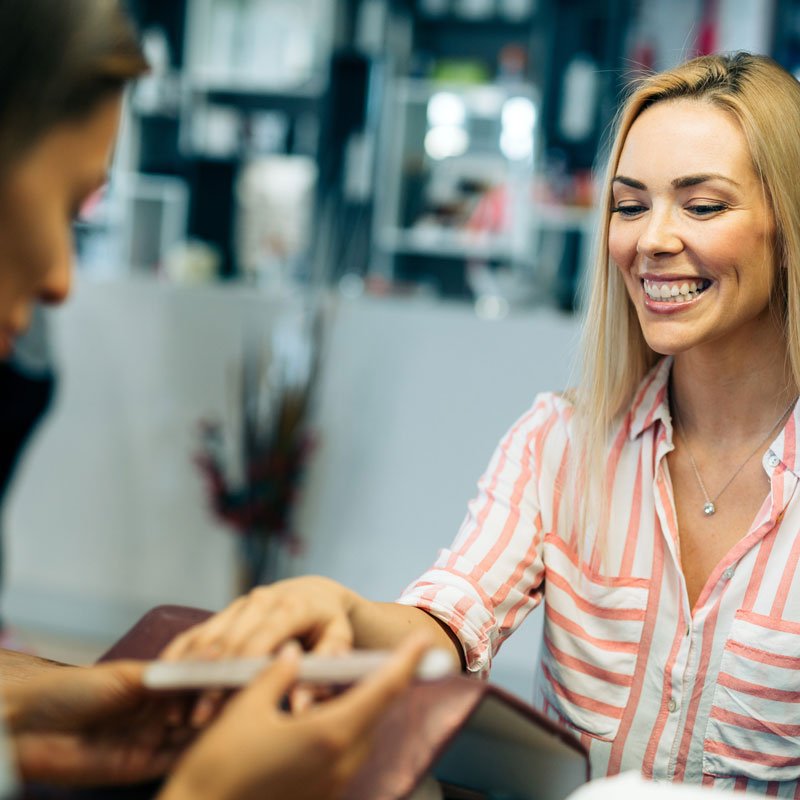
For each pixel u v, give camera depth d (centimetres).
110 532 390
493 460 138
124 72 60
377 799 65
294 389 363
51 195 58
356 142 566
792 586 115
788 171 112
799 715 115
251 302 378
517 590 127
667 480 125
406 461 360
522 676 331
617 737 123
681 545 125
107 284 388
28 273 58
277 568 368
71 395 394
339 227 554
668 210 114
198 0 622
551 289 539
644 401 128
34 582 396
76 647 375
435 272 615
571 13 571
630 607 124
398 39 614
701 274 114
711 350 120
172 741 70
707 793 66
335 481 365
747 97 113
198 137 623
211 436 380
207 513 379
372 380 364
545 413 138
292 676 60
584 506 127
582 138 563
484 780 82
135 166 615
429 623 112
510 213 579
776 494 116
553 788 79
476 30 616
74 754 69
